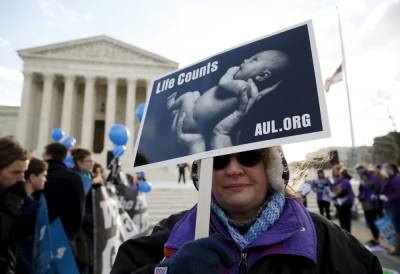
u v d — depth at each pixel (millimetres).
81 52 43812
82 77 44062
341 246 1489
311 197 17547
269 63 1553
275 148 1600
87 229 4574
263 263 1369
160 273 1146
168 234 1785
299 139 1323
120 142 7680
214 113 1611
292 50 1514
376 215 9320
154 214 14906
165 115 1857
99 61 43625
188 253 1136
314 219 1632
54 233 3607
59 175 3857
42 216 3422
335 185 10578
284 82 1467
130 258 1697
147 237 1774
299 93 1402
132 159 1899
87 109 42438
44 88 42438
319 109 1327
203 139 1580
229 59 1723
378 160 17578
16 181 2795
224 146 1490
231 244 1464
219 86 1669
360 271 1420
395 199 7742
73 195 3814
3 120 49000
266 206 1542
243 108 1530
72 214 3793
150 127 1905
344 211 9570
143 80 44594
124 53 44375
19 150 2793
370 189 9445
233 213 1592
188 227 1560
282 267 1361
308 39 1488
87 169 5332
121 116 47625
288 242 1387
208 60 1816
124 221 6133
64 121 41812
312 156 1792
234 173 1495
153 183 28562
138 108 6797
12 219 2756
